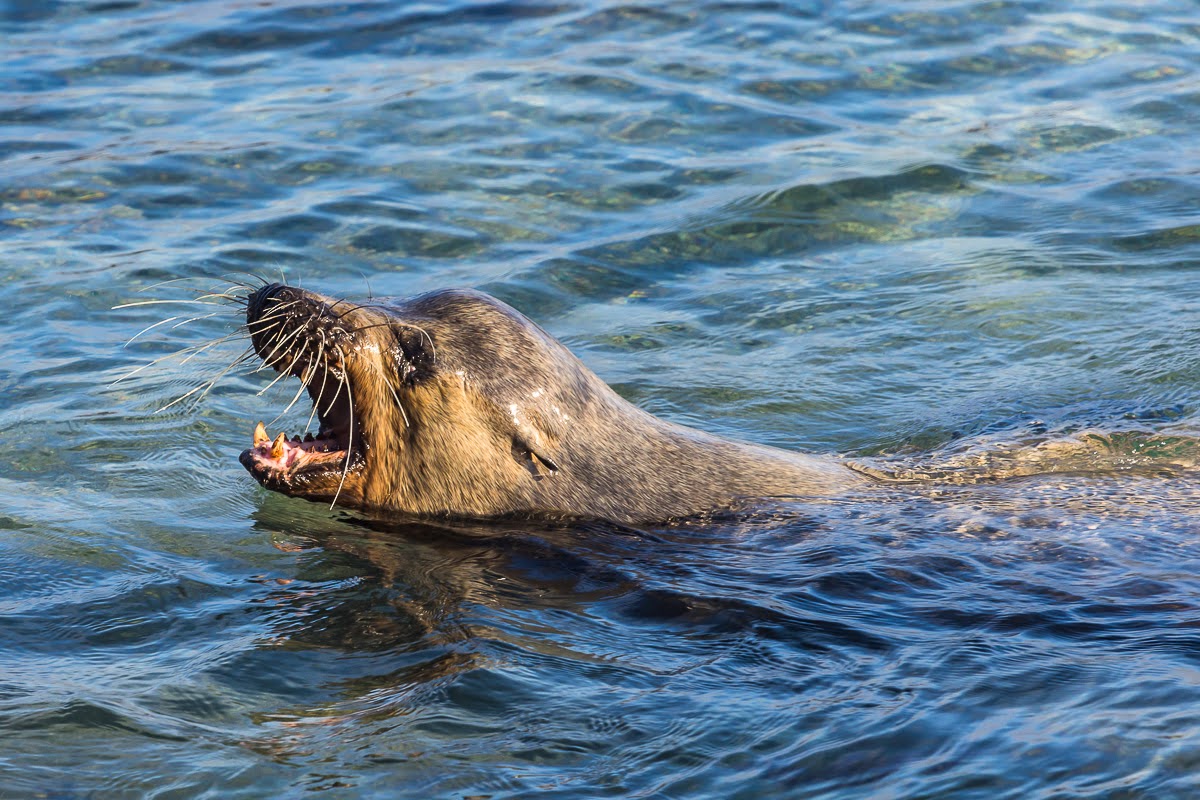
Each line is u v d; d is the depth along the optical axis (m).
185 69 53.88
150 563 24.28
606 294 37.97
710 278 39.00
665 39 55.78
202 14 59.84
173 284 37.28
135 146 46.62
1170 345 34.31
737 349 35.22
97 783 16.98
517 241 40.56
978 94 50.47
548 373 27.17
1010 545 24.52
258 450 26.77
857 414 32.12
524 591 23.52
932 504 26.75
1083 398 32.31
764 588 23.22
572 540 25.98
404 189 43.62
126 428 30.31
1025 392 32.66
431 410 26.56
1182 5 58.19
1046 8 57.81
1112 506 26.31
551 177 44.56
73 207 42.16
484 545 25.67
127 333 34.81
